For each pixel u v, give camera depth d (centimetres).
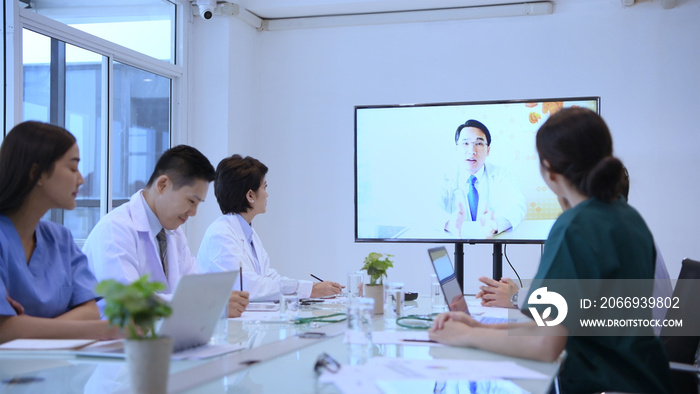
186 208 252
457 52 511
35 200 189
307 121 540
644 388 147
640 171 480
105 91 432
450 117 461
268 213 545
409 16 513
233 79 515
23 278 187
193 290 144
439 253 225
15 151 183
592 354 150
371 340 171
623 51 483
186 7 506
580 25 490
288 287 288
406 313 246
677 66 475
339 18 527
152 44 481
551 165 159
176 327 147
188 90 511
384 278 256
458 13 503
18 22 354
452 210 460
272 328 201
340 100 534
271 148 547
